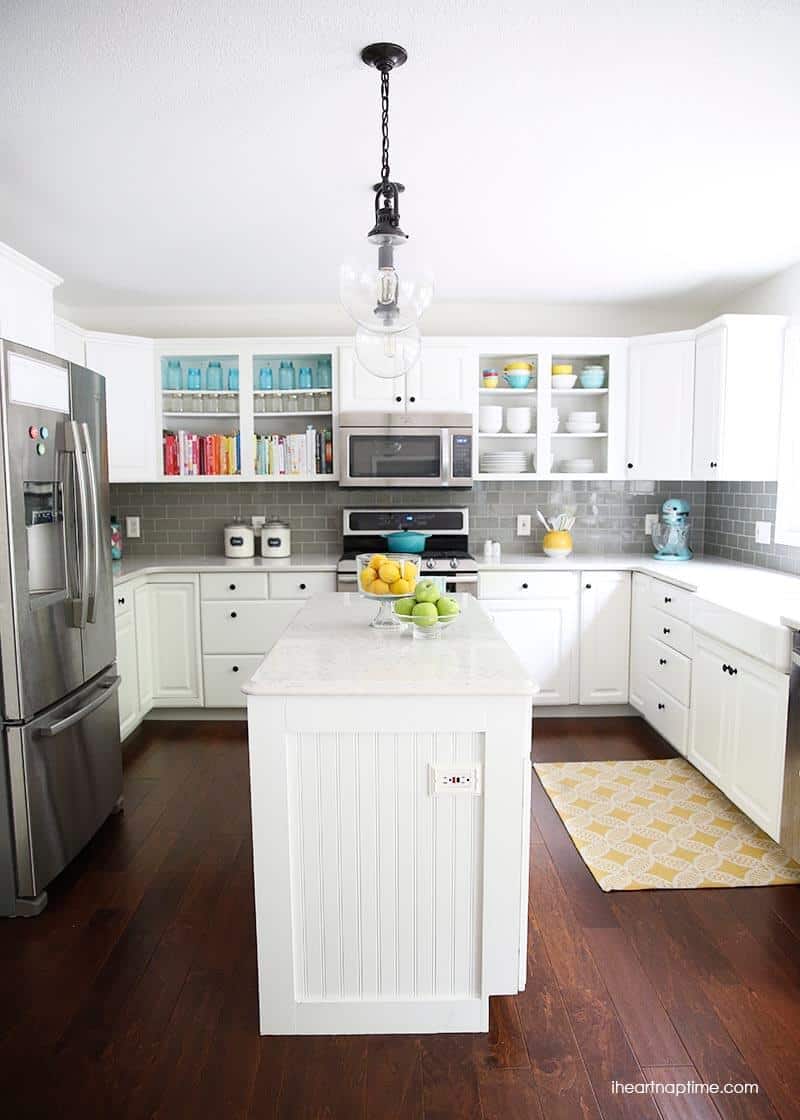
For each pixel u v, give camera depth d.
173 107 2.07
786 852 2.55
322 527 4.62
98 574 2.84
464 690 1.74
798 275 3.64
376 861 1.82
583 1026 1.86
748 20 1.67
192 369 4.34
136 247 3.36
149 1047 1.80
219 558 4.48
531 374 4.41
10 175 2.54
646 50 1.79
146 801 3.17
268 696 1.75
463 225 3.08
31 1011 1.92
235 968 2.09
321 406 4.46
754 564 4.03
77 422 2.66
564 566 4.08
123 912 2.36
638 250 3.42
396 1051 1.79
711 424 3.85
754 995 1.97
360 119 2.15
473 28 1.70
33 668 2.35
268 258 3.53
